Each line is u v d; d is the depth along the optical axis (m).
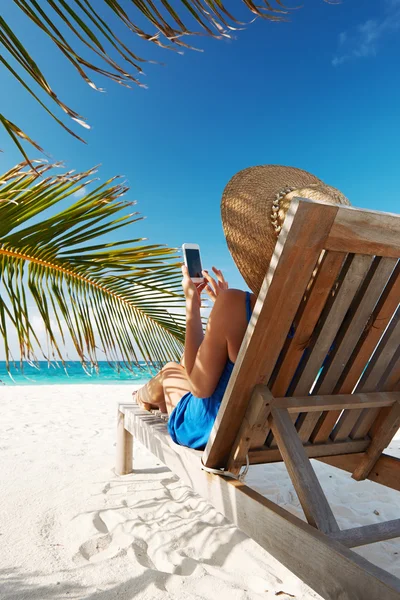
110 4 0.85
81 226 1.97
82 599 1.55
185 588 1.65
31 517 2.29
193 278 1.87
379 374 1.63
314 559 1.03
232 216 1.54
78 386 12.02
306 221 1.06
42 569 1.77
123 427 3.08
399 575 1.85
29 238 1.86
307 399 1.47
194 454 1.64
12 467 3.21
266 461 1.65
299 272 1.15
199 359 1.60
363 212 1.11
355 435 1.81
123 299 2.73
